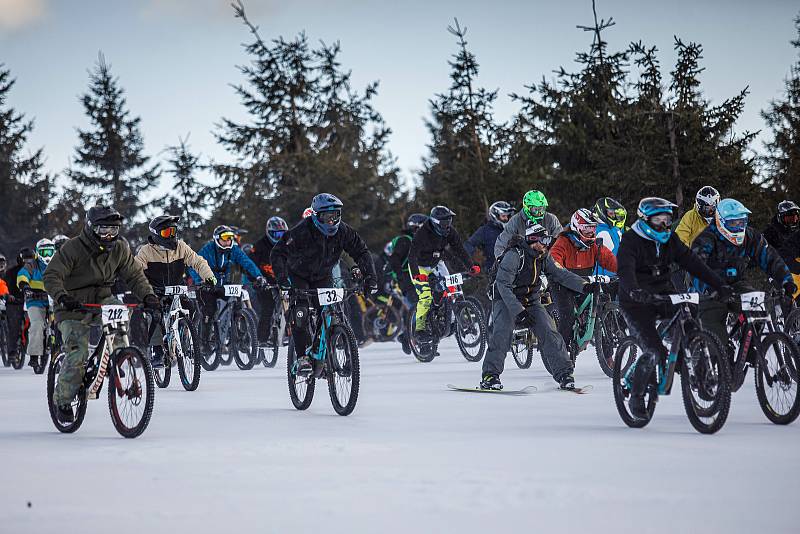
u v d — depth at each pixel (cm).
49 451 1248
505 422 1442
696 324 1323
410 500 912
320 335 1616
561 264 2116
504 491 943
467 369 2420
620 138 4866
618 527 808
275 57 7438
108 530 827
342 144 7412
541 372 2281
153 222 2230
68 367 1429
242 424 1466
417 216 2955
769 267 1638
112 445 1286
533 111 5362
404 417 1516
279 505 900
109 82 9294
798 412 1341
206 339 2647
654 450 1162
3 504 934
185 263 2250
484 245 2727
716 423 1273
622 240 1412
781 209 2269
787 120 5894
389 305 3350
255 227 6938
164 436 1352
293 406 1723
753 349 1539
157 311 2138
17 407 1820
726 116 4525
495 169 5344
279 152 7312
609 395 1791
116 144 9194
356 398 1539
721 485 961
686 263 1427
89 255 1447
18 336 2958
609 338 2100
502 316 1886
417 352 2703
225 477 1036
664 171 4512
